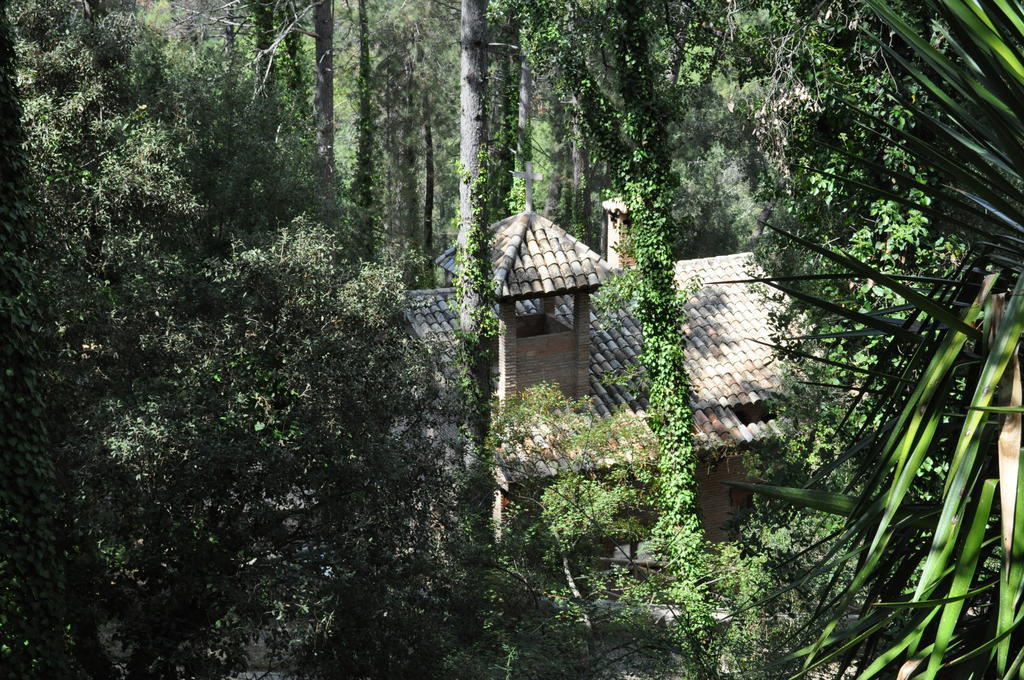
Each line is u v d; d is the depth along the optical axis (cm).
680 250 4091
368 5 3669
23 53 1631
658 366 1844
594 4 1725
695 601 1484
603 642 1412
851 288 1432
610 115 1838
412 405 1566
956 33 407
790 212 1576
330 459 1375
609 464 1825
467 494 1653
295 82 3341
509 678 1222
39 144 1495
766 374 2198
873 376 480
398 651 1406
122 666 1416
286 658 1559
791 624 1140
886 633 557
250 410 1357
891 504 358
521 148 3553
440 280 3800
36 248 1255
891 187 1384
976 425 343
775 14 1563
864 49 1385
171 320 1372
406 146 3716
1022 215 417
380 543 1442
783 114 1466
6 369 1094
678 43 1877
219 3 3098
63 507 1212
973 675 344
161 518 1278
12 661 1087
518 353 1997
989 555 412
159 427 1229
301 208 2036
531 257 2009
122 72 1811
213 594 1341
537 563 1617
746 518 1096
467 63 1962
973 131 445
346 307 1444
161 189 1541
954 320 368
